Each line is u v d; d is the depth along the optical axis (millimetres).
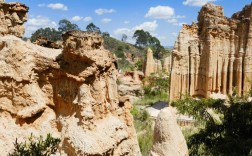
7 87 18703
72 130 17031
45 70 18609
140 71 84000
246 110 25484
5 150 17859
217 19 52656
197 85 52938
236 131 23953
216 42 52125
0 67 18703
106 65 18078
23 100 18547
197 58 52562
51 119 18719
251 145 21906
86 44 16844
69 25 128250
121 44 186250
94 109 17422
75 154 16516
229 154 21578
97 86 17484
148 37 194875
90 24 132625
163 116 15859
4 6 21797
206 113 31391
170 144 15656
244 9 57750
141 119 42469
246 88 52906
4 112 18875
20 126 18609
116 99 19016
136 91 66875
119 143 18500
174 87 52125
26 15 22891
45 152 17094
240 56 53156
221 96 52625
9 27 22000
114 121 18344
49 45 23469
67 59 17594
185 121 37594
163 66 80312
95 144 16500
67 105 18297
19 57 18516
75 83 17641
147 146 28234
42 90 19000
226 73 53531
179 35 52500
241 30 53000
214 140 23406
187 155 16219
